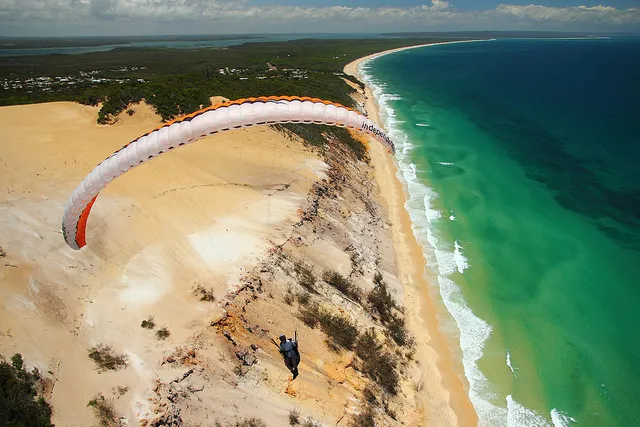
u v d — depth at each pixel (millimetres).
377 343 18234
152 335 14023
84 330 13891
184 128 14352
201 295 15961
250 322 15734
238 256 18594
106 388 12008
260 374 14203
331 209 26469
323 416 13984
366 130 16797
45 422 10719
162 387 12250
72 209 14977
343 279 20750
